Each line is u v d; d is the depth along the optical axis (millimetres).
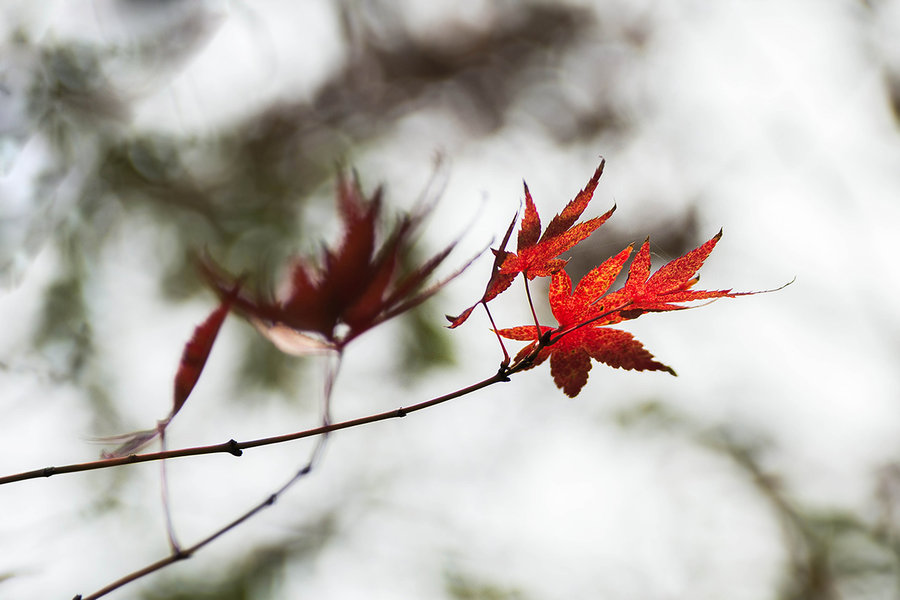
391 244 844
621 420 2367
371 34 2340
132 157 1593
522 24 2529
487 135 2479
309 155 2090
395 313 840
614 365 801
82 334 1563
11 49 1291
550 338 803
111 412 1625
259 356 1802
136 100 1431
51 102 1315
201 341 812
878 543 2248
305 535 1909
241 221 1846
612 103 2592
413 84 2418
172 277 1784
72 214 1582
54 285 1602
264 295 835
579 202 800
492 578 1950
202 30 1428
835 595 2211
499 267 798
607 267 806
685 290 801
